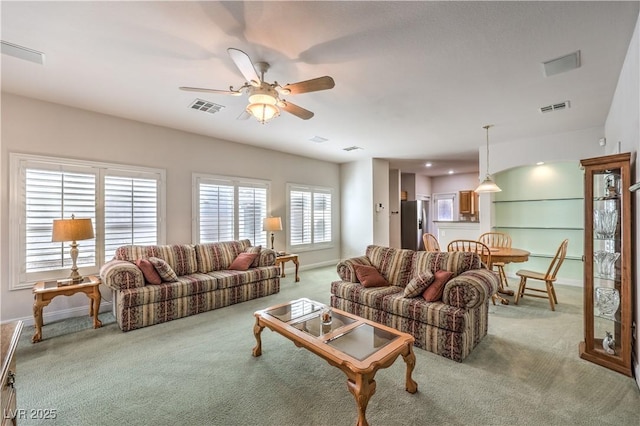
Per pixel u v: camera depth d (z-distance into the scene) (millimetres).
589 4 1815
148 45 2268
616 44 2236
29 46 2279
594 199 2475
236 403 1918
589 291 2455
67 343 2805
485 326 2910
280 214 6008
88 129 3686
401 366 2373
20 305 3232
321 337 2037
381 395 1992
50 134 3420
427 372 2275
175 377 2221
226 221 5117
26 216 3266
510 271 5570
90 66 2590
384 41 2201
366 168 6812
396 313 2826
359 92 3107
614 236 2422
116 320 3363
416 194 9492
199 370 2316
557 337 2883
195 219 4707
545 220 5230
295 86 2336
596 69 2615
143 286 3318
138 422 1757
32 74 2740
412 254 3445
